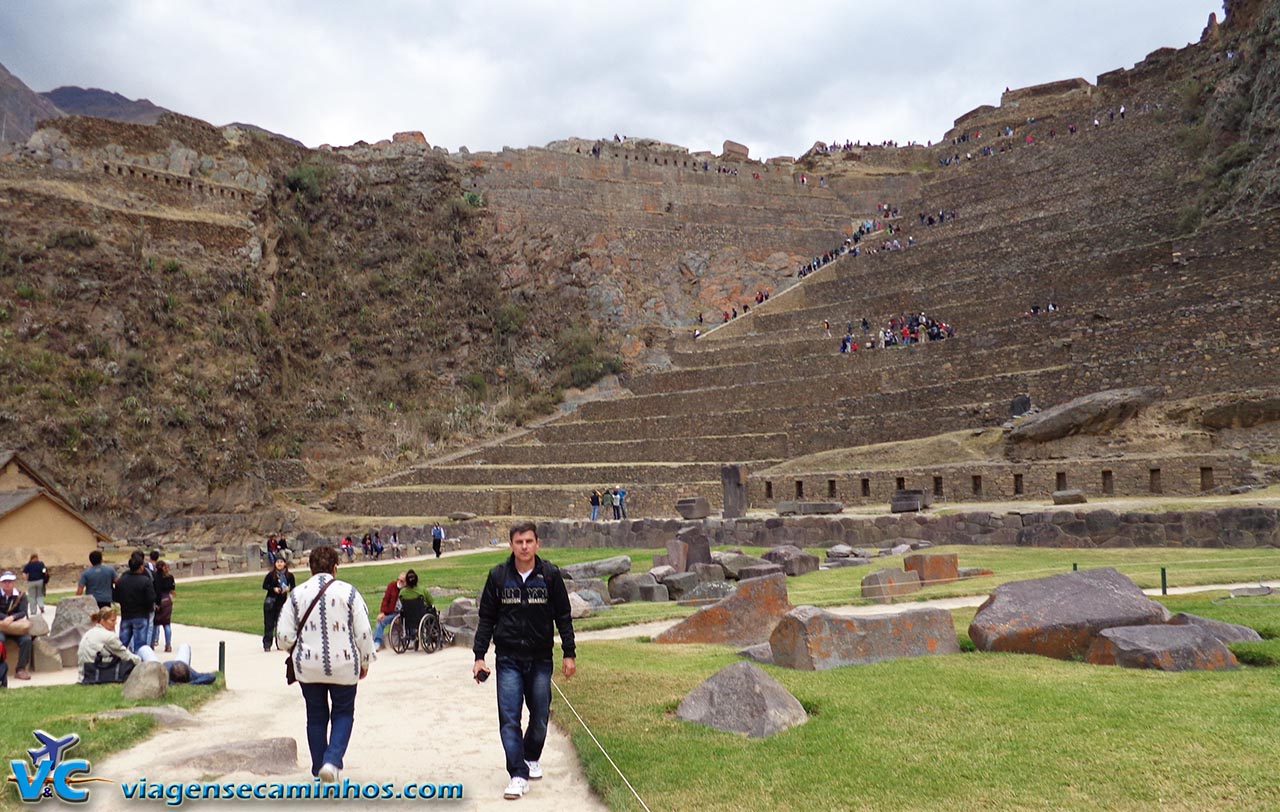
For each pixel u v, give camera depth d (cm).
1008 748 812
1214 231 4934
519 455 6662
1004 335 5244
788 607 1633
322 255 8356
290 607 811
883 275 7556
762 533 3750
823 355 6094
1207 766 741
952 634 1275
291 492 6969
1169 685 1002
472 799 789
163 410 6362
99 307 6481
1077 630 1203
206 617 2453
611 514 5138
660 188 9681
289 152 8812
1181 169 7075
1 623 1447
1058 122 9631
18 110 14425
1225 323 4119
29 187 6669
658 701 1073
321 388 7694
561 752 927
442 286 8594
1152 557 2588
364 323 8144
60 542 3678
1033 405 4516
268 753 893
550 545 4325
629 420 6384
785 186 10188
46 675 1530
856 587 2258
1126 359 4231
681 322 8600
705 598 2216
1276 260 4438
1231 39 8112
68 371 6169
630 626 1909
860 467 4506
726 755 844
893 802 708
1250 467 3284
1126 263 5691
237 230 7525
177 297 6869
